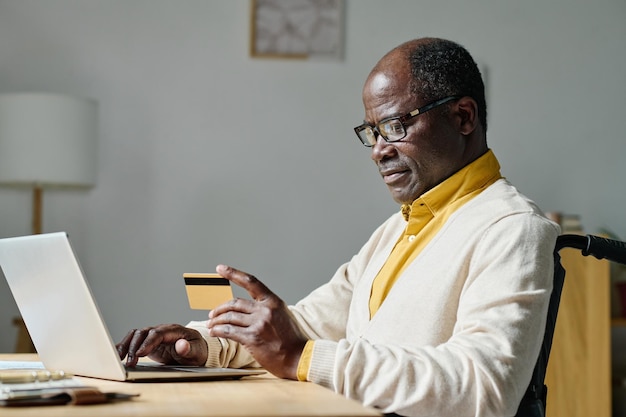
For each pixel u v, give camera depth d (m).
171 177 3.95
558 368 3.04
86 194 3.90
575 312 3.04
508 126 4.12
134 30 3.96
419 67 1.61
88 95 3.93
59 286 1.27
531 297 1.34
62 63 3.92
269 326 1.32
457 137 1.62
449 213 1.59
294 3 4.03
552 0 4.15
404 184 1.64
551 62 4.14
